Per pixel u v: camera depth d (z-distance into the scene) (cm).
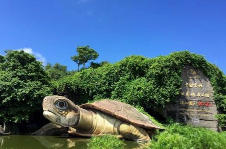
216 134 794
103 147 775
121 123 1091
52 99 1073
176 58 1606
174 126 895
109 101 1224
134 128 1063
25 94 1298
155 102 1497
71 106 1091
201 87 1602
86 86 1652
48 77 1648
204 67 1614
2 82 1281
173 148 672
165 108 1557
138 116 1132
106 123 1114
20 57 1445
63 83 1662
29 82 1366
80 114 1098
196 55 1627
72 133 1127
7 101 1272
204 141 711
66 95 1706
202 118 1555
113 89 1620
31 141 1027
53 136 1218
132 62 1633
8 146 888
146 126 1068
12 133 1326
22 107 1311
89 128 1118
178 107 1565
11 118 1294
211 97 1584
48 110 1054
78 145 913
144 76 1616
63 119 1067
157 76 1546
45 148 845
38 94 1344
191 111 1568
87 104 1182
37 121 1528
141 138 1054
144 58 1686
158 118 1572
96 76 1672
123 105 1203
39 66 1523
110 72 1659
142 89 1512
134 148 863
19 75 1371
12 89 1289
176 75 1562
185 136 771
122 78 1620
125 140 1073
